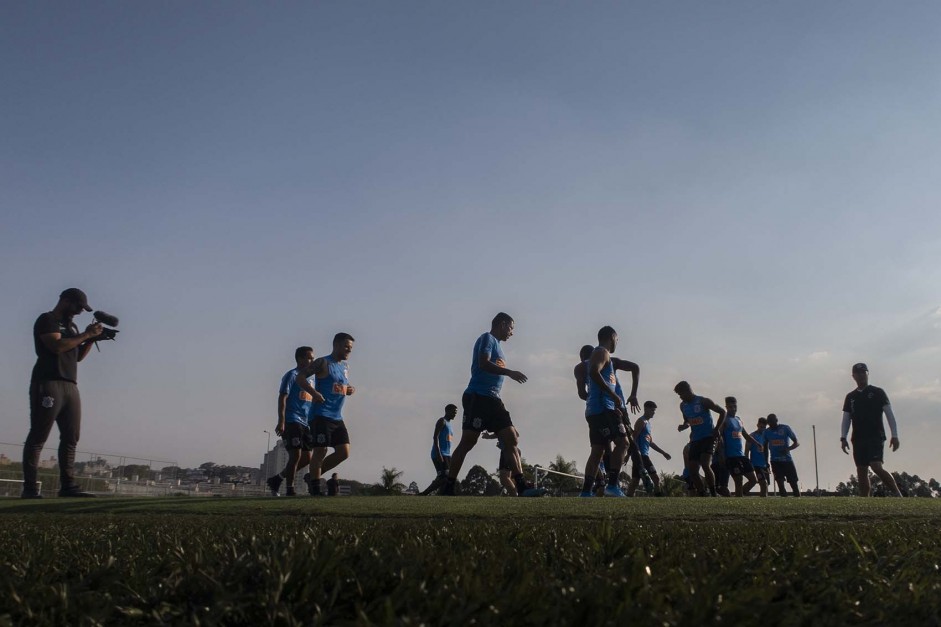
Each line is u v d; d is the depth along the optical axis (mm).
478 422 10594
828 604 1980
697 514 6242
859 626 1866
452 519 6156
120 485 25703
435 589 2004
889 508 6660
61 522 6145
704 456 14805
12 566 2746
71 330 9961
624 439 11234
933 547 3465
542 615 1720
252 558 2490
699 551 2945
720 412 14859
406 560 2416
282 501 7855
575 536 3742
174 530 4742
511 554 2768
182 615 2092
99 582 2500
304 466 12672
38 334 9617
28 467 9578
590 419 11234
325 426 11391
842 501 7566
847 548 3266
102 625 2018
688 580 2094
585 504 7137
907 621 1926
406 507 7016
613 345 11109
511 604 1804
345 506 7246
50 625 2078
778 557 2803
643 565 2271
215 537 3812
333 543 2527
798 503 7230
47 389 9609
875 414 12836
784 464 18719
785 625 1770
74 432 9977
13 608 2170
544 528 4492
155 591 2307
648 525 5320
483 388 10633
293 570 2182
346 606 2045
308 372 11234
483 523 5492
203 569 2443
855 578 2387
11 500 8836
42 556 3027
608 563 2734
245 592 2162
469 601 1841
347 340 11547
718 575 2154
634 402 12125
